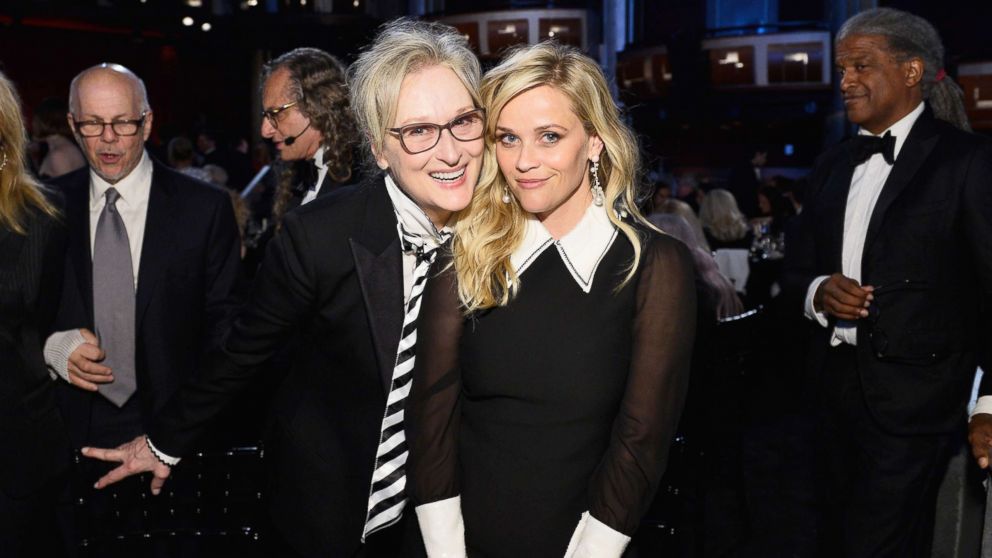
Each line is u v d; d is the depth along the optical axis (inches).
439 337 64.7
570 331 62.8
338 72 113.6
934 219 91.6
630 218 65.1
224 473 86.0
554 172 61.1
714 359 140.6
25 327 80.7
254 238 184.9
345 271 69.2
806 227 105.8
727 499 156.1
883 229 94.2
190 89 752.3
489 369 63.6
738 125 681.0
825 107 589.3
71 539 97.7
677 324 62.5
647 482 62.1
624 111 74.0
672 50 608.1
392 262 68.9
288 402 75.9
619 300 63.0
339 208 70.4
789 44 577.9
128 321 103.2
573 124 61.0
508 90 60.9
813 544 137.3
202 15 679.1
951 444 97.0
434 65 64.7
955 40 589.6
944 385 93.6
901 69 95.3
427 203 65.8
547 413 63.1
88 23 699.4
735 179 412.5
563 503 63.1
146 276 103.2
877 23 96.3
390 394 69.1
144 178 106.0
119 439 104.3
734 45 591.2
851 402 99.3
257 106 683.4
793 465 173.3
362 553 75.3
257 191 235.5
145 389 102.6
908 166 94.0
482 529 64.2
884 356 93.4
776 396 218.2
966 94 436.5
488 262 63.1
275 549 84.7
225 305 107.6
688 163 695.1
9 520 79.4
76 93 100.2
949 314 92.8
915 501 95.3
